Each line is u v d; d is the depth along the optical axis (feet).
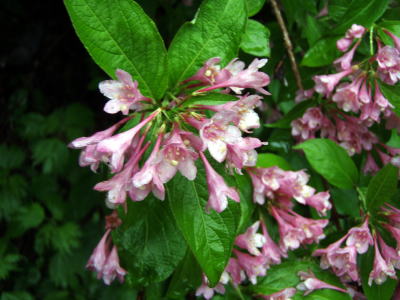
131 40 0.68
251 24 0.92
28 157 1.72
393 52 0.87
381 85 0.91
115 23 0.66
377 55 0.89
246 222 0.90
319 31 1.07
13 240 1.73
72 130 1.64
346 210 1.07
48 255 1.73
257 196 0.92
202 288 0.91
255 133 1.17
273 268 0.98
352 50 0.95
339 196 1.08
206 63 0.71
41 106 1.76
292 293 0.94
